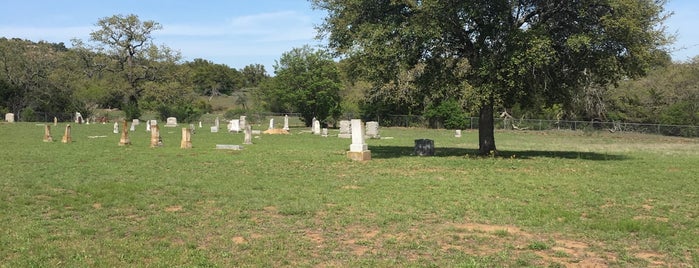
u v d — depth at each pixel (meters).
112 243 7.84
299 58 61.66
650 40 20.55
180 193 12.42
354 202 11.38
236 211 10.41
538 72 21.86
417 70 25.62
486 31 21.25
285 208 10.60
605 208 11.05
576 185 14.23
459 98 21.83
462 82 21.36
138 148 25.73
